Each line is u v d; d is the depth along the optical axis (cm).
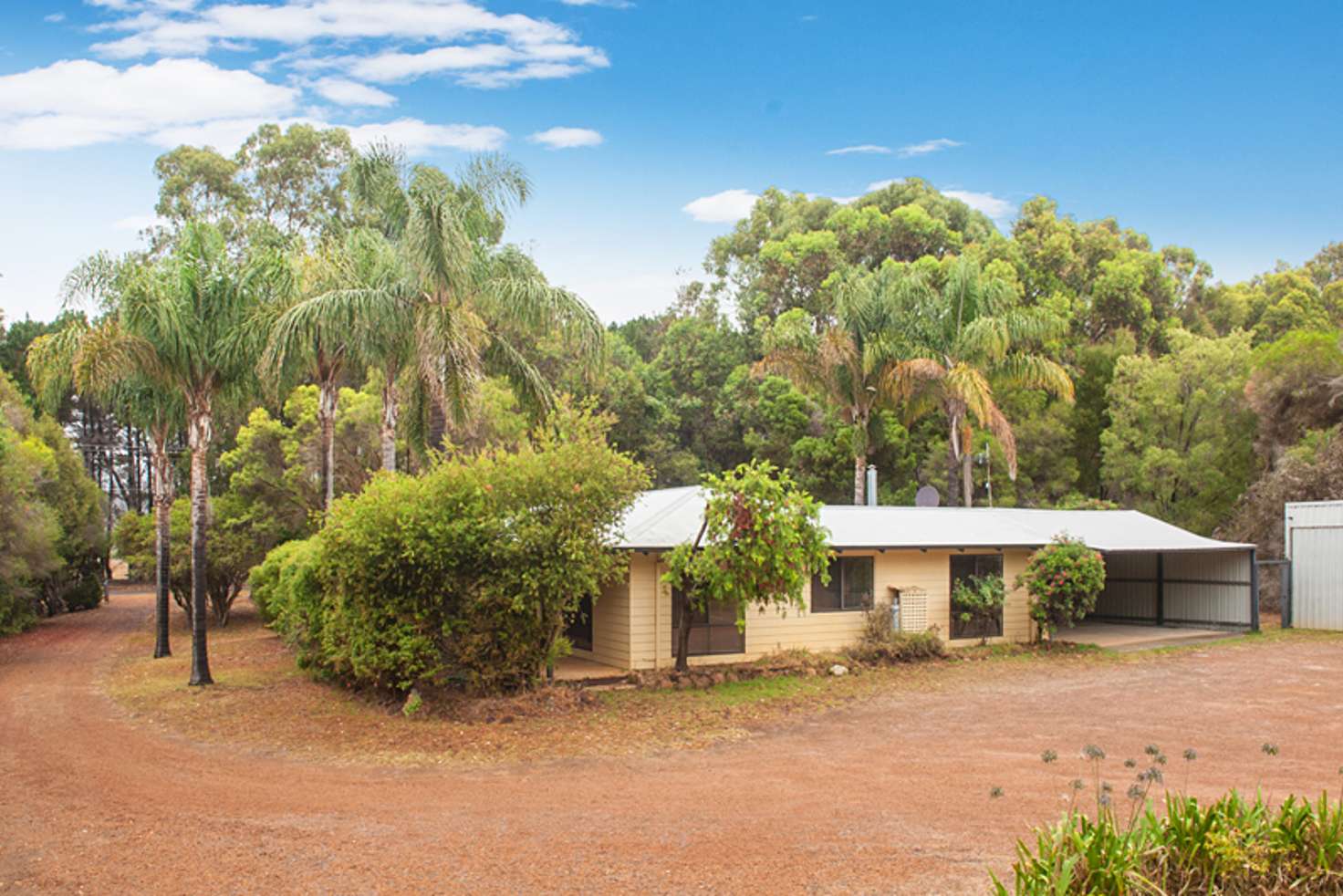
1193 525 3147
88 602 3397
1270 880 514
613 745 1117
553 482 1309
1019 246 4641
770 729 1209
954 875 647
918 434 4028
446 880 655
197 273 1594
